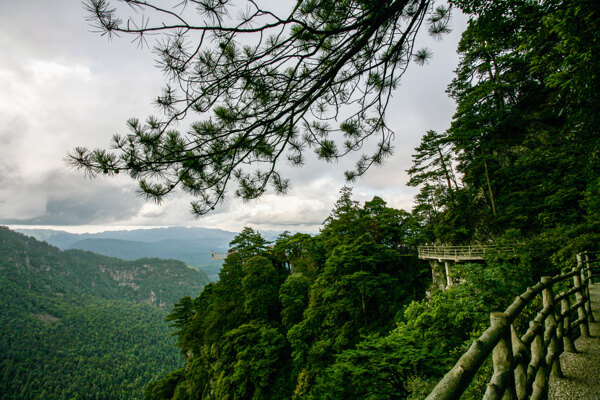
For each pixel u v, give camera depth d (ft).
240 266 111.14
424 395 22.67
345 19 10.95
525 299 8.14
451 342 34.37
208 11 8.29
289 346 78.33
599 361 10.25
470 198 84.12
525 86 77.66
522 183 66.33
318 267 107.86
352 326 67.46
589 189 33.63
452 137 78.59
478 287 34.37
